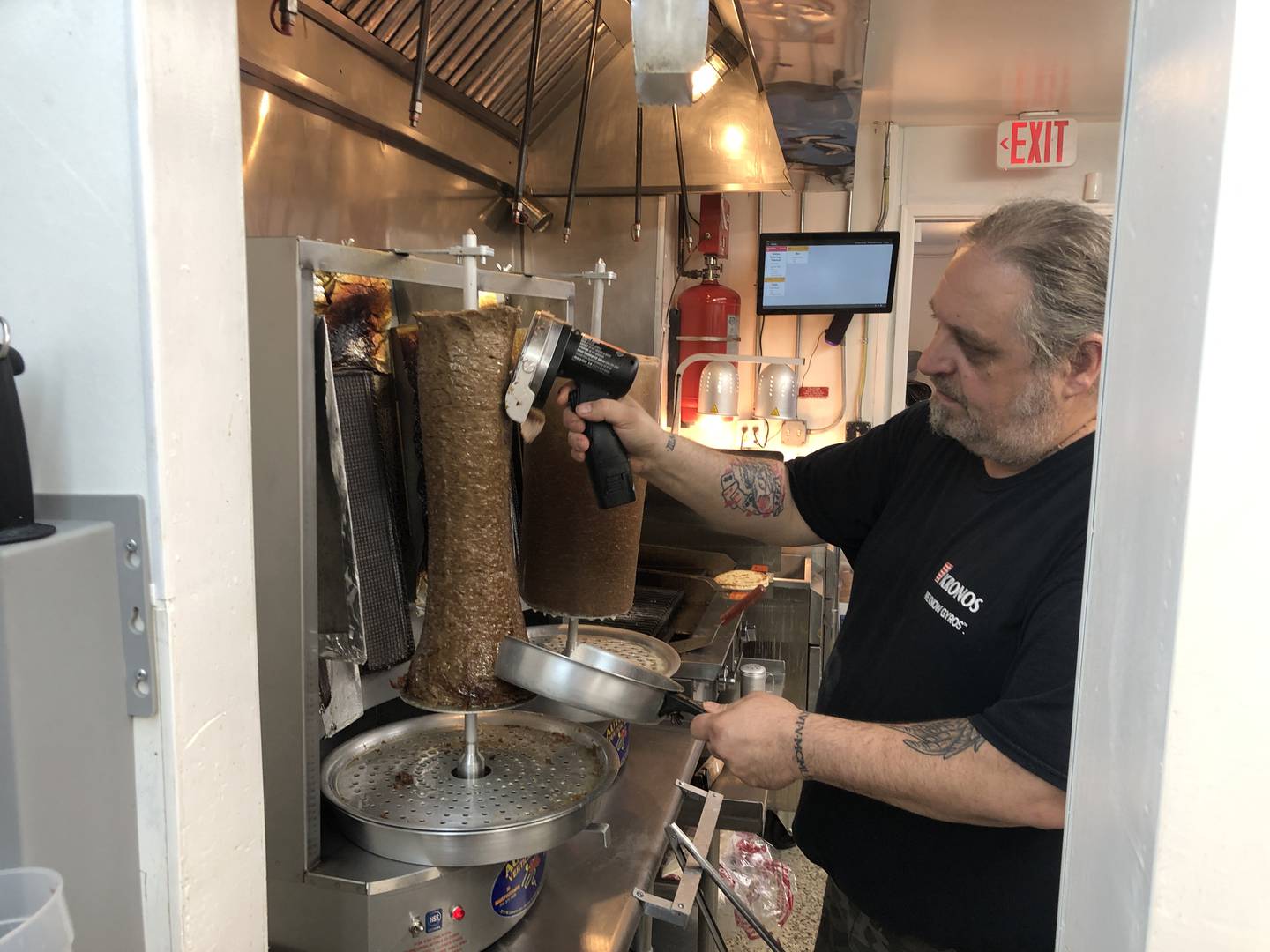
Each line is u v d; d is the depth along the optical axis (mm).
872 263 2945
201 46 612
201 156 617
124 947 617
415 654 960
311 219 1556
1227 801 391
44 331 592
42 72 566
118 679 601
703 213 3027
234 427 667
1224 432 369
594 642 1471
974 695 1104
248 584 695
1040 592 1011
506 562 953
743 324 3359
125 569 597
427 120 1867
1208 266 363
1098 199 3096
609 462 1056
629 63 2299
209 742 654
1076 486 1054
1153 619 409
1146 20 441
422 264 1037
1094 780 485
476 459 913
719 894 1685
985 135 3174
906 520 1287
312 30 1453
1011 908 1070
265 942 740
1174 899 402
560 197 2533
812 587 2604
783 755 1022
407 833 911
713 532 2537
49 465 603
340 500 927
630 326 2680
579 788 1026
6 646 496
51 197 578
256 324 866
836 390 3352
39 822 523
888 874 1180
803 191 3213
